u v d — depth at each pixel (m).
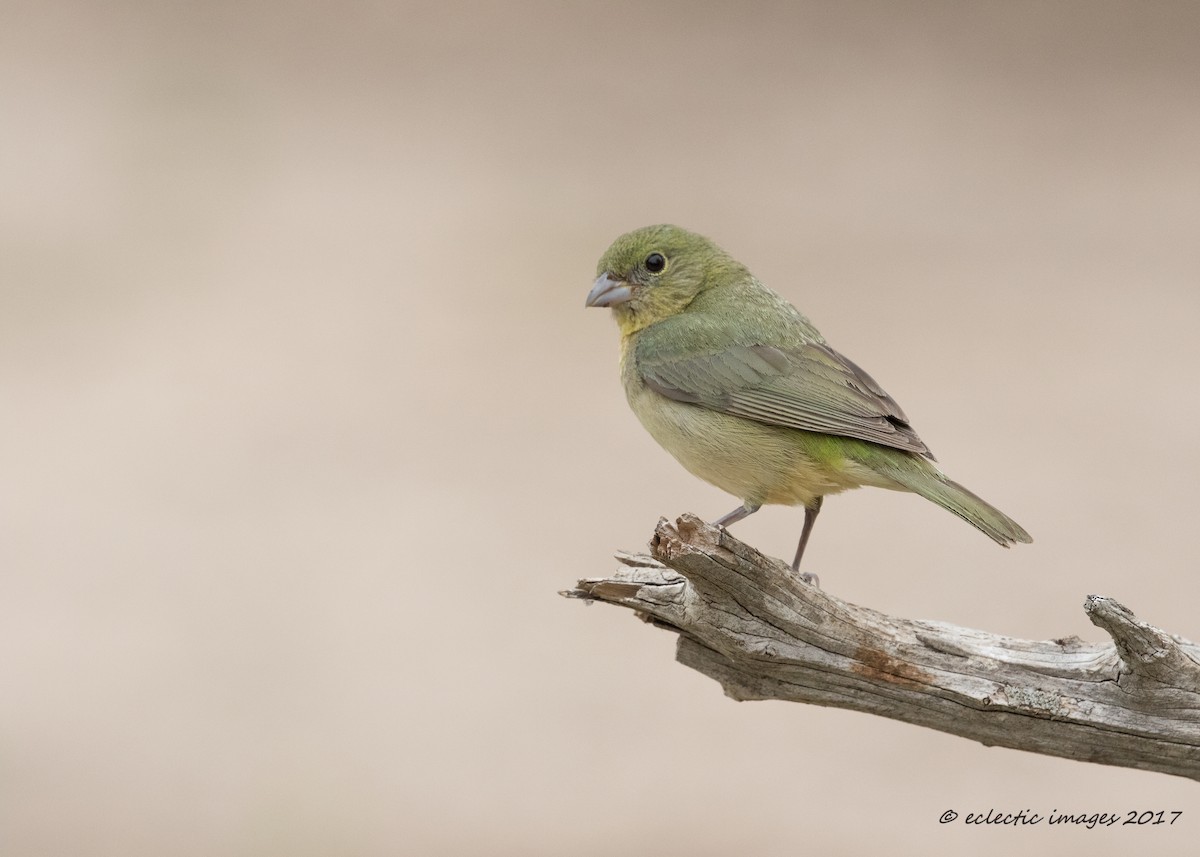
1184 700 6.48
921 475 8.00
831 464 8.18
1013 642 6.84
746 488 8.48
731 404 8.33
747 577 6.54
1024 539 7.72
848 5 25.33
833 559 12.77
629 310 9.16
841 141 21.30
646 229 9.17
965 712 6.80
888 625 6.79
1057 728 6.73
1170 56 22.78
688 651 6.98
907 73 22.81
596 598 6.91
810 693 6.96
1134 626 6.32
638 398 8.76
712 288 9.03
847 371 8.44
